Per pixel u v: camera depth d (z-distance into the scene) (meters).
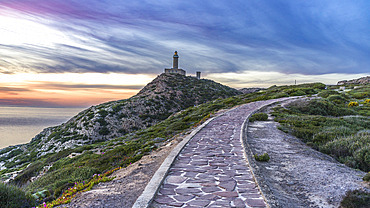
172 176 6.72
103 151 24.56
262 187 5.71
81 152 28.23
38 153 48.84
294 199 6.06
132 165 9.98
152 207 4.82
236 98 55.75
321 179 7.37
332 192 6.36
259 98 45.47
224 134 13.82
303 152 10.95
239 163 8.01
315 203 5.84
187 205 4.88
